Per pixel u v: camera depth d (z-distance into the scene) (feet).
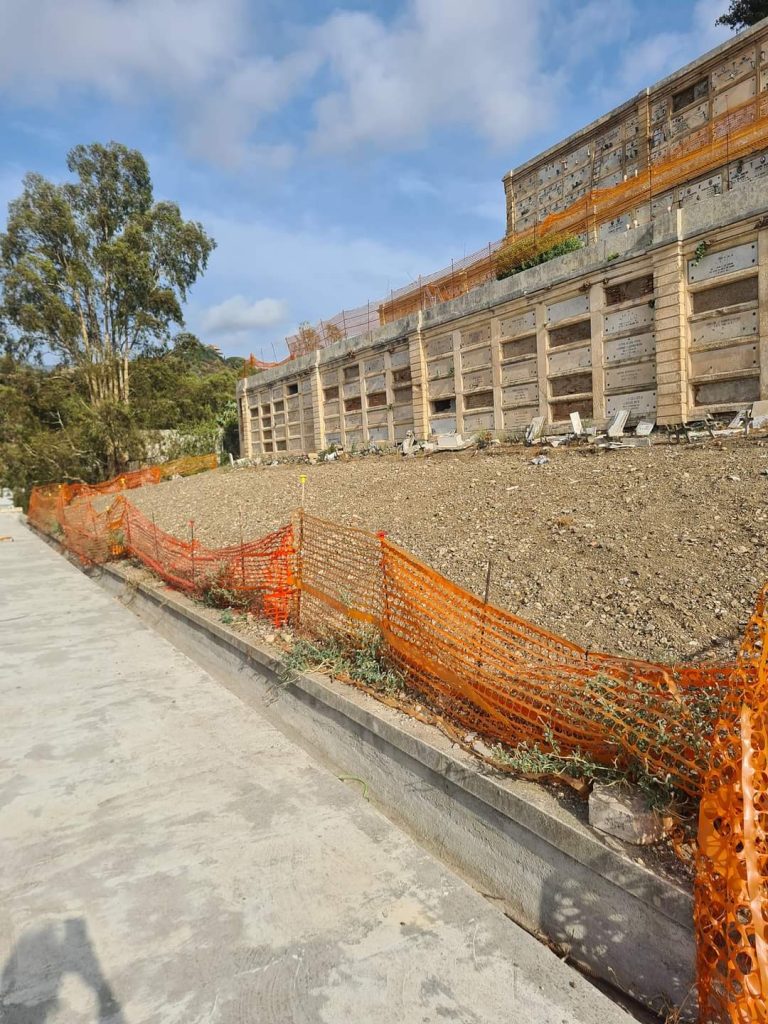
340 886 8.32
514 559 18.83
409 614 12.35
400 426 54.19
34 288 91.04
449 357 48.49
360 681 13.01
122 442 92.58
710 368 32.83
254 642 16.40
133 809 10.36
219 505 43.16
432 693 11.81
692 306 33.50
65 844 9.37
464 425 47.60
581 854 7.61
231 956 7.07
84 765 11.95
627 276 35.91
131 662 18.37
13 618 24.20
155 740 13.04
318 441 65.31
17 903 8.06
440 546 21.38
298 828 9.76
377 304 70.85
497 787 8.87
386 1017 6.24
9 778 11.48
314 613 16.24
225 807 10.40
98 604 26.43
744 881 5.33
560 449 36.52
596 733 8.59
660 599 14.60
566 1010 6.31
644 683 9.08
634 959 7.07
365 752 11.83
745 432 29.48
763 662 6.84
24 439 94.58
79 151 95.76
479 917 7.73
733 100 50.65
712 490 21.75
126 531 32.89
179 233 99.91
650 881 6.84
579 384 39.58
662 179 49.57
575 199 65.16
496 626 10.72
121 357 101.40
